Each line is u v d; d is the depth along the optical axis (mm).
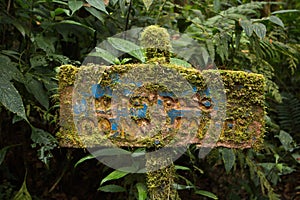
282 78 3922
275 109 3721
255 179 2680
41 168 2705
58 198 2666
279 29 3018
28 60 2309
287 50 2748
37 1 2322
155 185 1804
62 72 1706
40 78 2121
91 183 2719
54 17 2301
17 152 2635
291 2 4281
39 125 2525
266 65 2684
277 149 3084
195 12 2744
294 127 3508
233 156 2344
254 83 1754
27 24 2445
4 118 2531
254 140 1760
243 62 2658
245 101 1749
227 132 1738
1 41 2479
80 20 2408
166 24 2740
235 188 2818
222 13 2701
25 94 2291
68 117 1711
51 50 2260
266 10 3410
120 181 2486
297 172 3363
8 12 2289
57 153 2641
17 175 2666
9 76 1893
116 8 2543
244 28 2252
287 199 3162
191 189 2729
